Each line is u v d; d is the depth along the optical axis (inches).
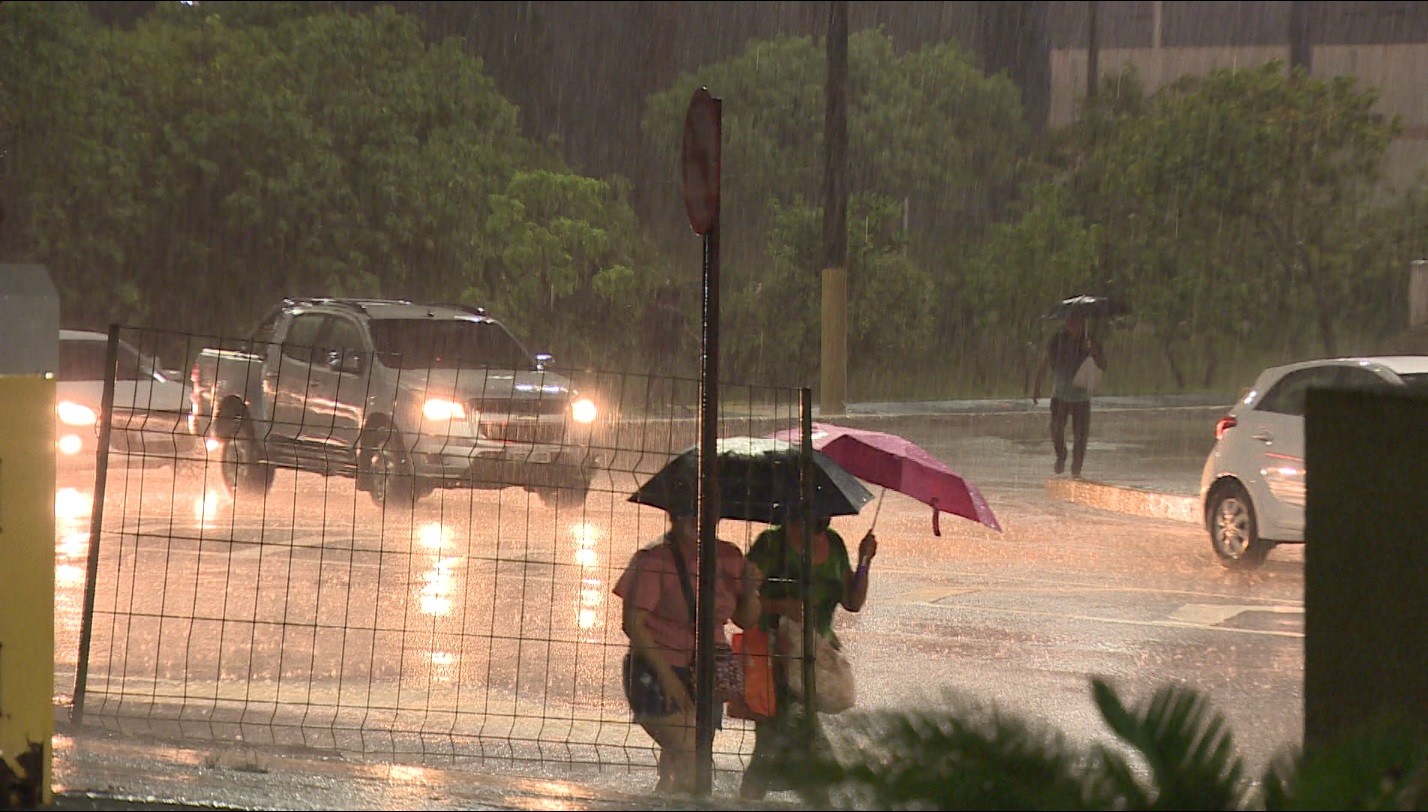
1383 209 5541.3
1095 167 5708.7
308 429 2785.4
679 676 1050.1
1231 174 5447.8
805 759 692.1
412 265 4877.0
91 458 3058.6
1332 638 888.3
